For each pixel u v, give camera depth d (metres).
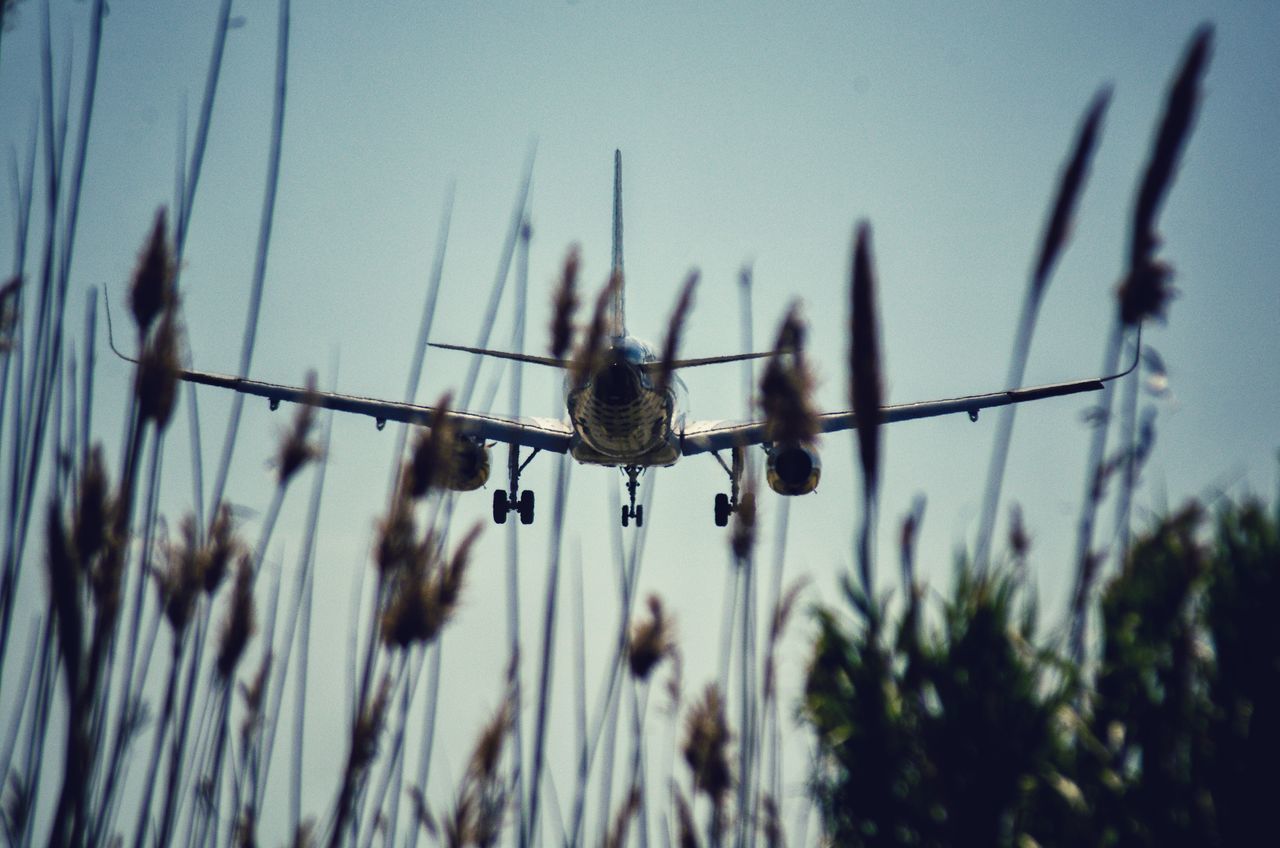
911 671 5.71
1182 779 5.90
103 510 5.86
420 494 6.25
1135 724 5.95
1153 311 4.35
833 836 5.95
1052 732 5.71
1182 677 5.92
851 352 4.24
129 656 6.59
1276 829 5.73
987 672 5.70
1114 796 5.89
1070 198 4.07
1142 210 4.16
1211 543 6.09
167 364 5.96
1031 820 5.84
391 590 6.20
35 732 6.32
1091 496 5.76
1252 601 6.01
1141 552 6.06
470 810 6.19
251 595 6.50
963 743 5.61
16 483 6.63
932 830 5.65
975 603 5.75
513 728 6.50
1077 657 5.82
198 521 6.57
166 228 5.90
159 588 6.54
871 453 4.32
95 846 6.34
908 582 5.69
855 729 5.75
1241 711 5.94
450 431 6.53
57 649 6.04
